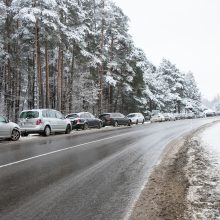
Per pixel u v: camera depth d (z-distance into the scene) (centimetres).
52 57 4191
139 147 1748
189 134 2589
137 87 5328
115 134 2623
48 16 2991
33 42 3400
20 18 2881
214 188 832
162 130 3116
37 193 805
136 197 777
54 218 632
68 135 2528
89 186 879
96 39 4438
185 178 970
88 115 3331
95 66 4197
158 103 7262
